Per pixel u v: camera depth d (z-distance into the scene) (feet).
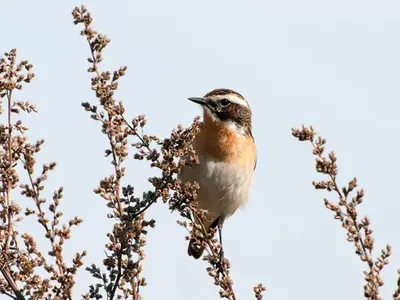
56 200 33.63
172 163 36.01
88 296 33.42
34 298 32.35
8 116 34.76
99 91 34.96
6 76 34.96
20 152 34.55
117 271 33.86
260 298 36.17
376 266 29.84
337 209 30.17
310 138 30.53
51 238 33.32
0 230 33.68
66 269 32.86
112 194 34.63
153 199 35.12
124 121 35.45
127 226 33.83
